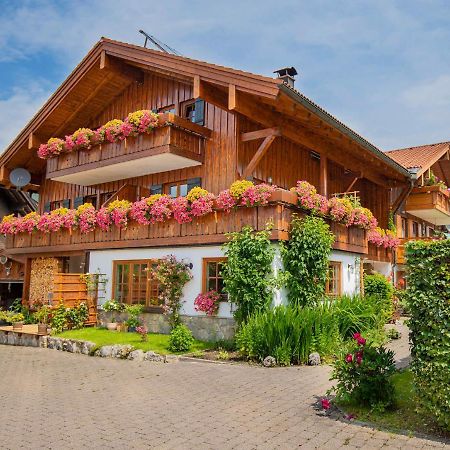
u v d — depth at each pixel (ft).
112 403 24.20
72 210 55.83
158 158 48.34
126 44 51.85
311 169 57.82
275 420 20.62
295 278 38.32
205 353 36.45
